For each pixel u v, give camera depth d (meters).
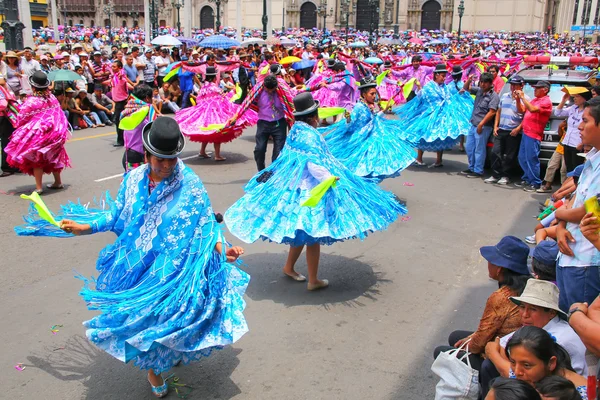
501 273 3.89
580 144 8.33
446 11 65.69
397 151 8.05
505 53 31.58
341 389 4.24
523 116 9.80
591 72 10.60
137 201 3.86
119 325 3.70
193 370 4.45
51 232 4.05
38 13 65.69
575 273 4.09
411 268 6.50
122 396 4.12
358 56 25.66
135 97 8.01
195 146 13.36
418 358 4.66
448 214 8.48
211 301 3.79
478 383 3.46
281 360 4.61
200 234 3.88
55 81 14.34
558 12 79.69
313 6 72.12
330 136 8.43
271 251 6.95
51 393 4.14
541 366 2.77
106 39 46.19
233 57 21.53
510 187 10.14
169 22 79.50
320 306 5.52
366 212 5.47
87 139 14.10
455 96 11.00
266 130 9.31
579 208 3.96
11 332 4.96
